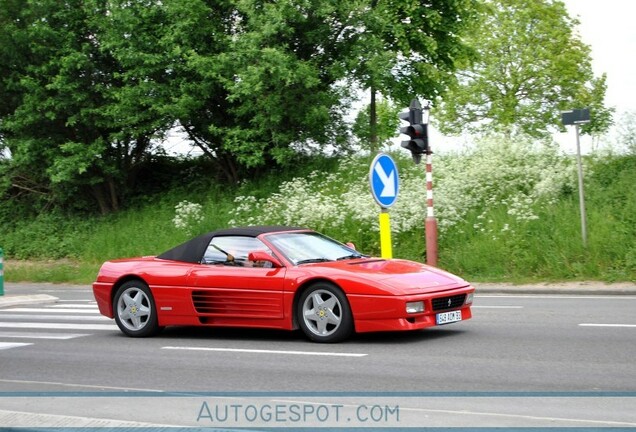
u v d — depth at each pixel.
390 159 15.05
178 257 11.46
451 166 23.50
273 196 24.77
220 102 28.00
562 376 7.46
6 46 28.83
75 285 22.95
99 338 11.64
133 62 26.92
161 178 31.11
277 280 10.31
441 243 20.30
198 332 11.90
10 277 24.52
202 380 8.05
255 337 11.10
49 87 27.73
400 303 9.48
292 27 26.02
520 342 9.52
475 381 7.40
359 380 7.71
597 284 16.53
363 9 25.73
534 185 21.59
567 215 19.25
